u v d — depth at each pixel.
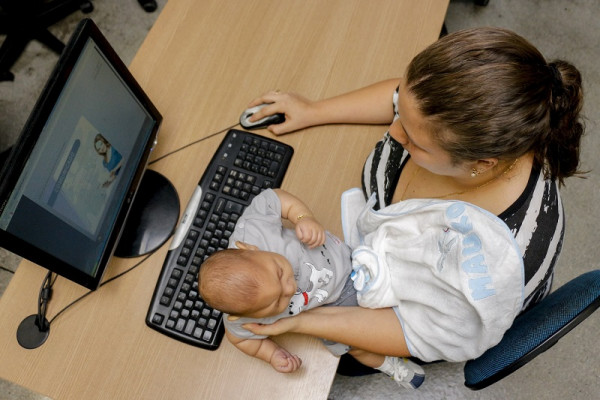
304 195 0.96
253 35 1.09
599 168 1.73
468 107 0.54
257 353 0.83
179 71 1.06
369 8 1.10
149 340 0.88
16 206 0.65
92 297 0.90
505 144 0.57
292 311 0.84
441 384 1.54
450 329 0.74
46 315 0.90
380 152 0.90
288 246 0.85
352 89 1.04
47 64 1.96
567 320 0.73
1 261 1.69
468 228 0.67
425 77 0.57
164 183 0.97
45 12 1.91
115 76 0.82
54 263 0.73
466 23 1.94
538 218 0.67
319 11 1.10
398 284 0.81
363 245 0.88
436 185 0.79
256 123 1.00
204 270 0.78
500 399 1.51
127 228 0.94
